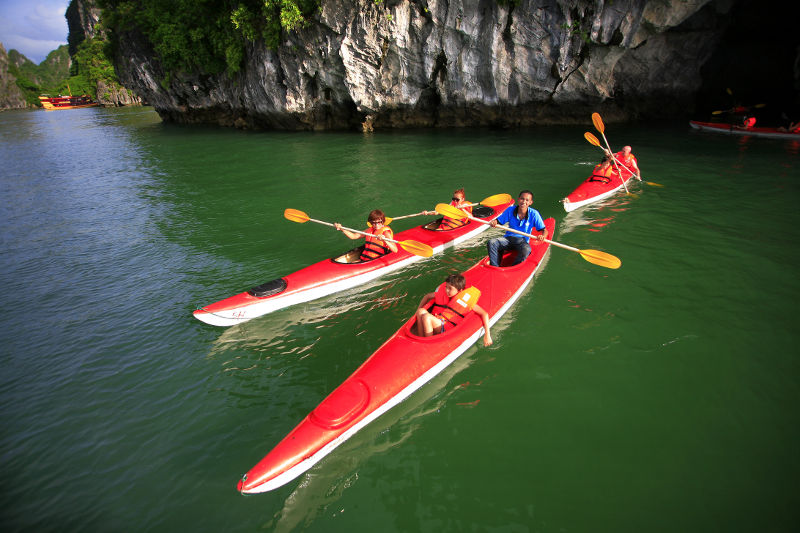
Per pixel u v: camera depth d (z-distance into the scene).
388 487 3.36
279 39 19.88
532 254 6.42
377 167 13.60
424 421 3.97
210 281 6.75
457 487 3.33
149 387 4.55
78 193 12.67
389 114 20.77
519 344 4.93
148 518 3.18
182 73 27.06
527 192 5.96
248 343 5.19
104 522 3.16
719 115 19.61
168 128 29.28
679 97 19.67
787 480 3.23
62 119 44.91
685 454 3.50
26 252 8.35
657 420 3.85
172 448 3.78
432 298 5.03
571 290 5.93
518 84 18.05
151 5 26.09
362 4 17.23
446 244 7.28
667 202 8.98
